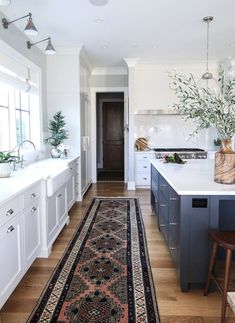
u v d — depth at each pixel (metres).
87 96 5.94
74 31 4.03
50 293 2.21
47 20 3.60
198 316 1.94
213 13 3.46
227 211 2.58
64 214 3.70
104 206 4.74
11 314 1.96
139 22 3.72
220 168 2.34
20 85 3.70
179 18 3.60
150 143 6.50
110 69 6.46
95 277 2.45
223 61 5.80
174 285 2.33
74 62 4.83
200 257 2.19
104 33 4.13
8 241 2.00
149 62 5.91
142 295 2.18
